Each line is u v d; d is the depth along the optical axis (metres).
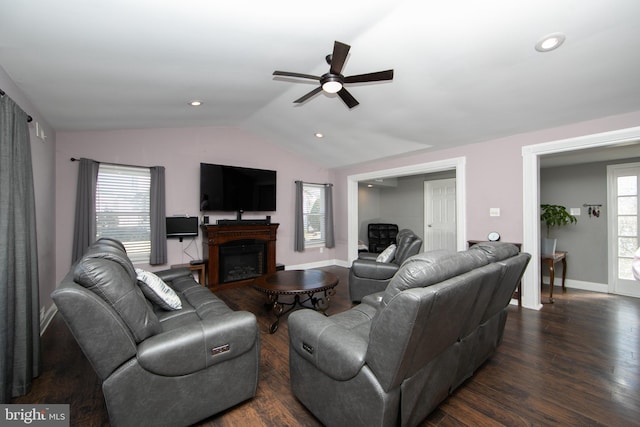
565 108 2.85
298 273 3.54
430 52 2.30
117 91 2.61
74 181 3.66
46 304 3.00
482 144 3.96
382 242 7.40
